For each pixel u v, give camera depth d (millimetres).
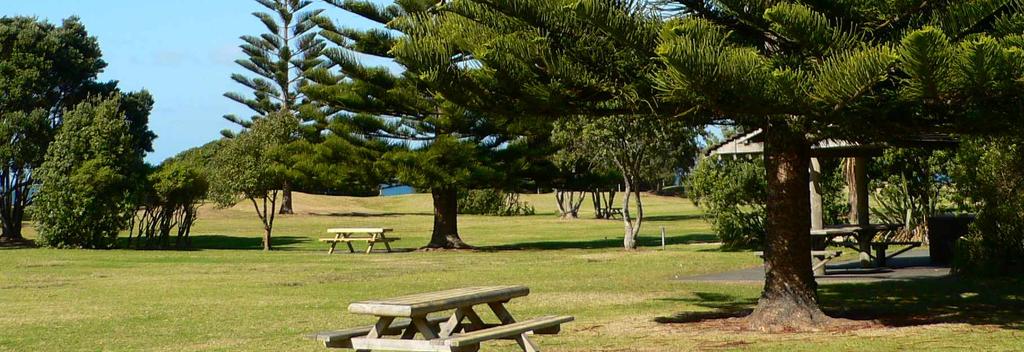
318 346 8750
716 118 9367
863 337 8805
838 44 8078
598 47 8945
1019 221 14477
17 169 31406
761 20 8547
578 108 9453
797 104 8016
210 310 11938
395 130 27859
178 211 28812
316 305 12516
